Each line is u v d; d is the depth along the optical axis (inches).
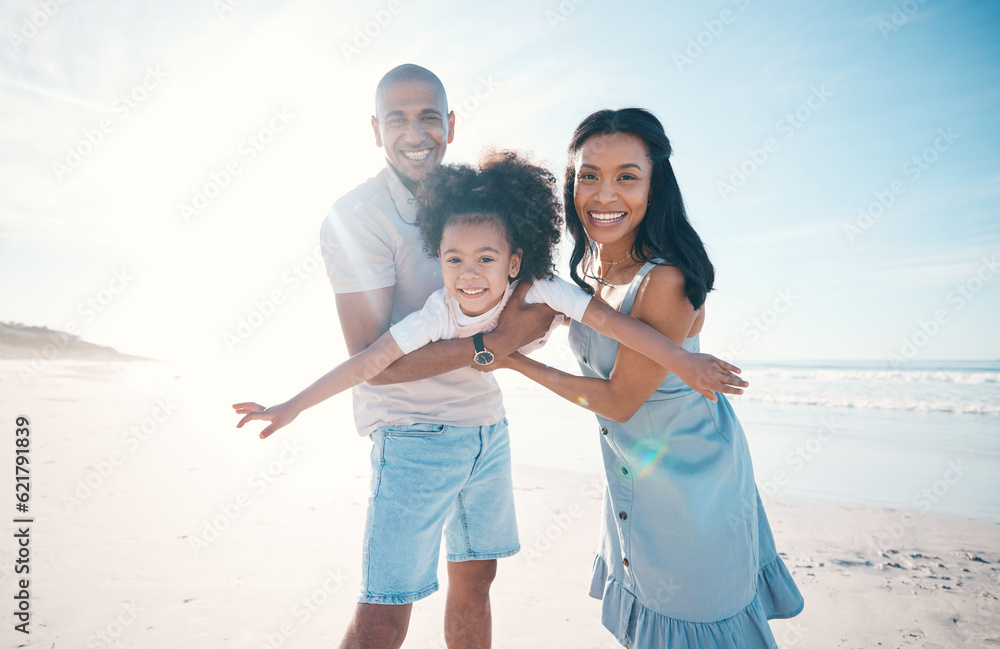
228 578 136.3
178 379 951.0
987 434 379.6
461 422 86.0
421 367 79.7
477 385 88.4
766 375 1027.9
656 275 74.6
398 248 87.9
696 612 73.2
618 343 80.5
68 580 132.9
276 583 134.0
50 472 244.5
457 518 92.2
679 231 79.4
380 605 76.0
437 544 83.9
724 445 78.4
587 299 79.6
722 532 75.1
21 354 1437.0
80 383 760.3
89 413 444.5
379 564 77.4
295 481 237.9
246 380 968.3
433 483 82.2
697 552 73.8
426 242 85.0
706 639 72.6
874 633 114.5
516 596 132.5
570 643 110.7
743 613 76.0
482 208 79.4
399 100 90.7
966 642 110.8
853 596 132.2
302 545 159.5
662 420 78.1
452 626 93.5
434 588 81.7
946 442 353.1
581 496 221.0
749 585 77.4
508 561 154.6
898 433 391.9
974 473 268.7
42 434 339.0
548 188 86.9
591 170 77.6
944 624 118.0
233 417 445.7
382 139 94.5
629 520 79.4
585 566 150.5
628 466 80.2
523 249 83.1
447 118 98.5
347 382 79.7
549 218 85.0
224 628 112.0
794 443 353.1
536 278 83.6
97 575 135.9
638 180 76.1
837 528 186.1
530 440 363.6
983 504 214.1
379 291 86.4
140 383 823.7
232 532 169.6
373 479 83.9
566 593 133.6
